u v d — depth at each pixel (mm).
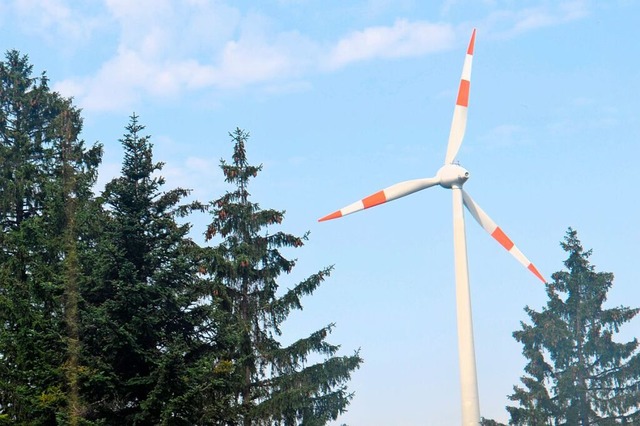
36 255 38875
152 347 33562
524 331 56219
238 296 40125
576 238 57562
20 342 33156
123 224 33781
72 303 33156
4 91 47156
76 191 41688
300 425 39562
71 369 32094
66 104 47438
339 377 40188
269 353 39594
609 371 55188
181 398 31578
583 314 55812
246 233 40812
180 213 41625
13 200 43531
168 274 33781
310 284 40188
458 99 37438
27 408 32375
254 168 41656
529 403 54219
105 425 32594
